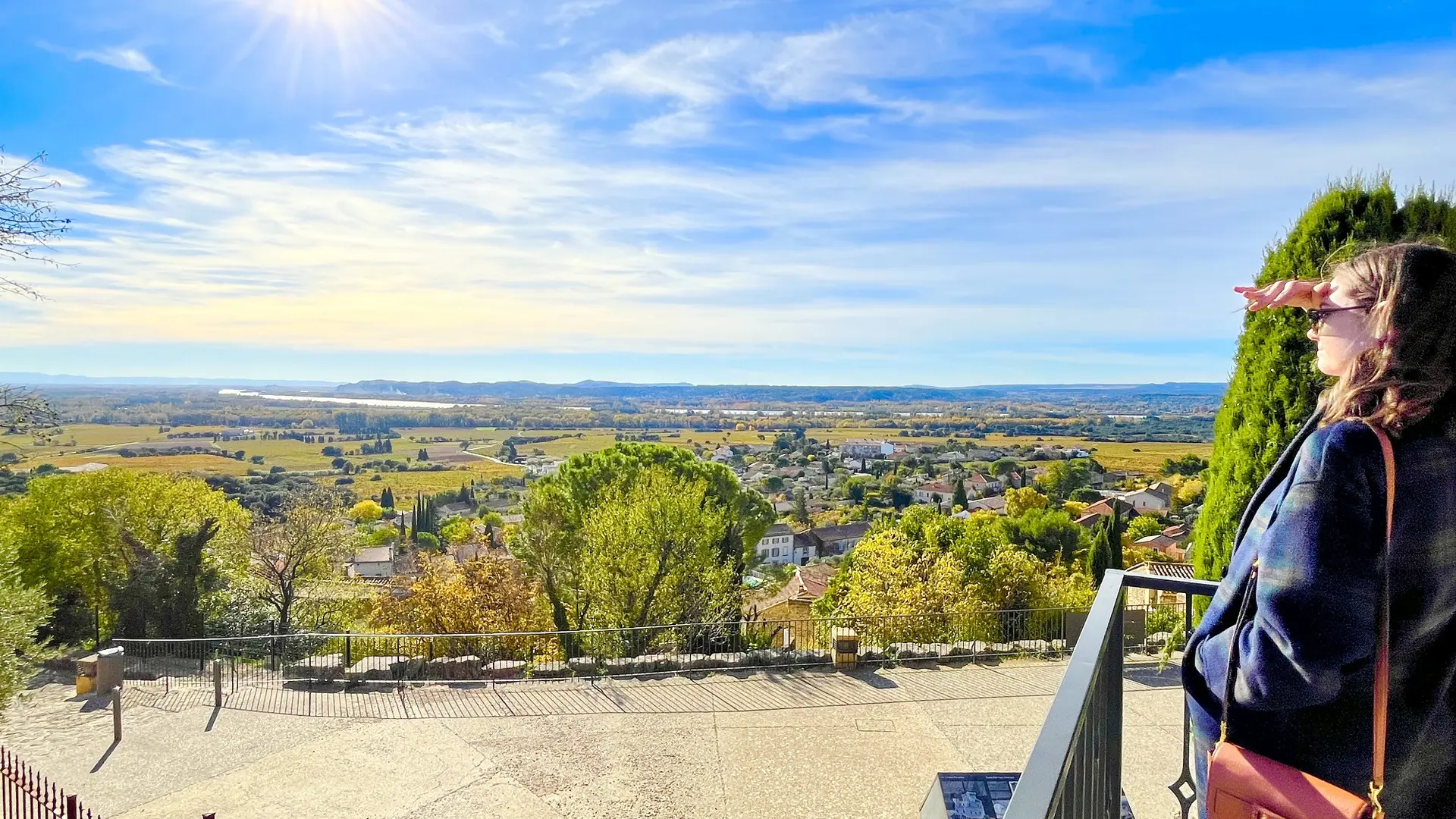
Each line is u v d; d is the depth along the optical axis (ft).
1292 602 3.93
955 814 14.74
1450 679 4.14
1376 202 24.04
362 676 40.40
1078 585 94.58
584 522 93.35
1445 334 4.06
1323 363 4.94
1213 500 26.81
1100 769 7.03
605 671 38.88
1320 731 4.18
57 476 94.53
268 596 96.37
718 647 59.67
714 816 24.31
